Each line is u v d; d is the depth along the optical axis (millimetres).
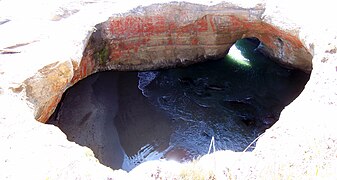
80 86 12516
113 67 13414
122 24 12234
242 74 14195
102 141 10531
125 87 13086
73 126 10844
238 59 15125
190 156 10242
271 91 13250
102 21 11664
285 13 11234
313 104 7312
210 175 5719
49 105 9492
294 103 7523
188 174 5762
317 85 7906
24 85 8414
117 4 12422
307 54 12406
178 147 10641
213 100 12891
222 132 11359
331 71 8227
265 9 11828
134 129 11258
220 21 12781
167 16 12602
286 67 14016
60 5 11930
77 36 10461
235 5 12141
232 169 5805
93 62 12641
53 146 6477
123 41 12773
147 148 10562
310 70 13273
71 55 9656
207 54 14281
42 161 6074
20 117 7273
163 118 11883
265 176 5535
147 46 13391
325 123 6664
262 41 14023
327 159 5809
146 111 12133
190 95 13094
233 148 10625
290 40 11984
